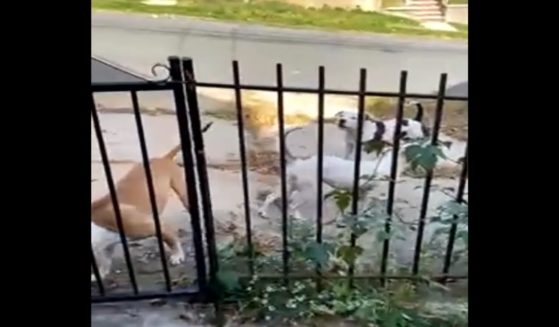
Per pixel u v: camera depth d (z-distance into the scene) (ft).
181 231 12.34
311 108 22.52
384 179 12.09
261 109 22.07
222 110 21.79
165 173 11.88
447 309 9.80
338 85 27.71
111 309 9.84
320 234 10.43
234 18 36.91
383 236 10.23
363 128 11.73
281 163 10.05
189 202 9.78
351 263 10.21
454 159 13.65
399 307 9.82
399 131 10.15
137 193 11.59
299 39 34.83
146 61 28.86
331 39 34.94
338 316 9.74
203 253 10.02
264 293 10.01
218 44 32.71
